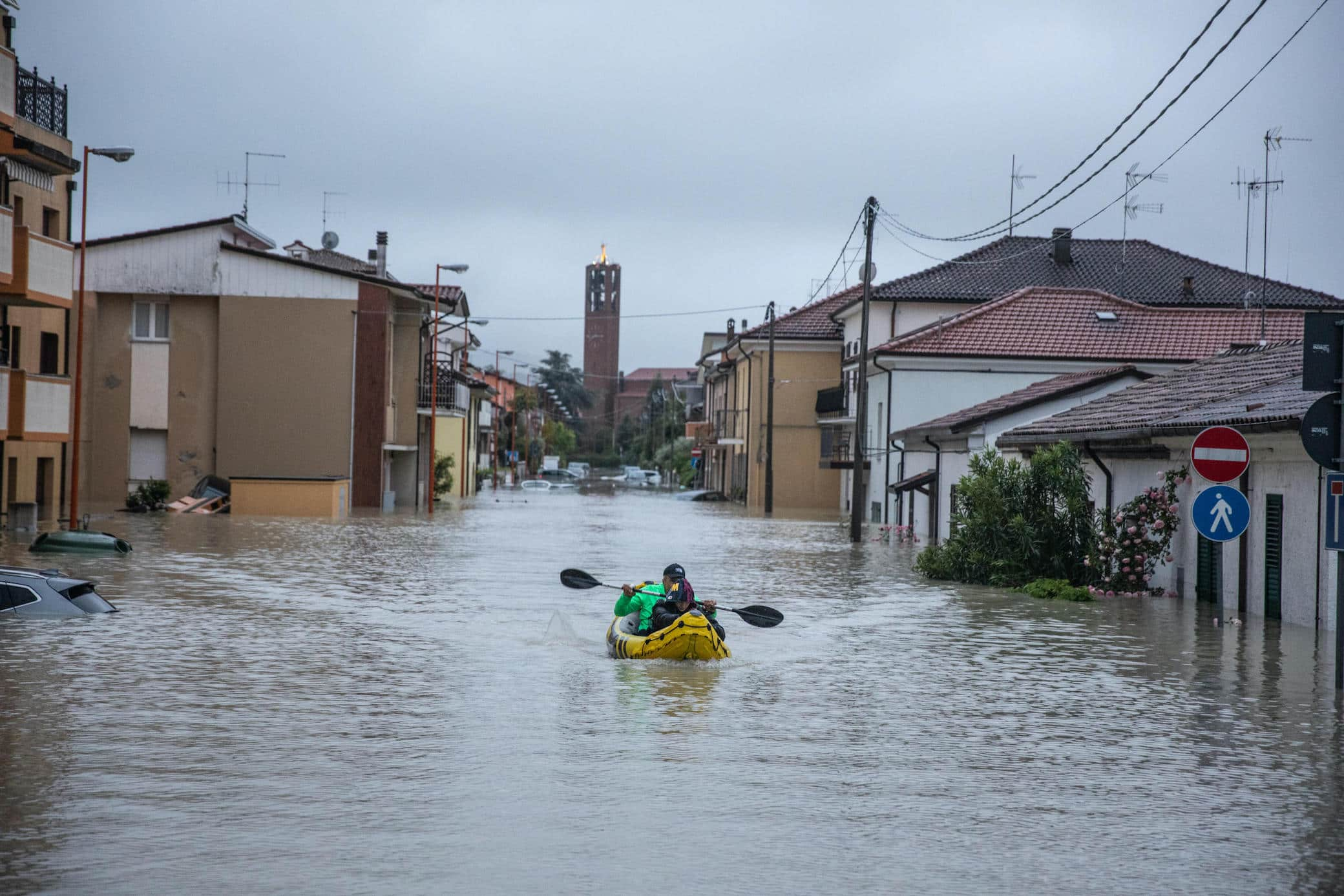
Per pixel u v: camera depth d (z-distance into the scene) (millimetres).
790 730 10359
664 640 13766
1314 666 14016
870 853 7078
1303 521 17438
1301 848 7336
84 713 10539
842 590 21969
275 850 6961
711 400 90938
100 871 6582
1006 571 22719
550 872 6652
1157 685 12789
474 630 16000
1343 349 11625
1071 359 44312
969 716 11070
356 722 10375
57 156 29453
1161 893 6520
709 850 7078
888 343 45750
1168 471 21656
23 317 35062
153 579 21094
